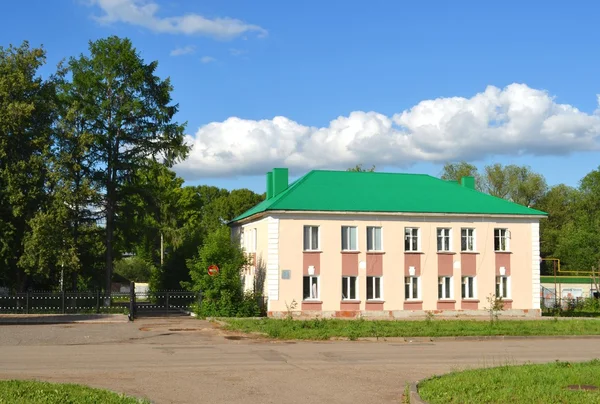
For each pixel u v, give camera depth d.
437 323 33.78
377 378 15.73
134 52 47.03
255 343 25.22
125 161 46.53
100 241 47.53
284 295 38.81
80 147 42.12
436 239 41.88
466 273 42.09
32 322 33.25
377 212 40.59
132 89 46.75
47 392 12.38
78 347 23.03
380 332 28.33
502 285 42.88
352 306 39.81
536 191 81.88
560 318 40.19
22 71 41.19
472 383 13.53
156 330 30.06
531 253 43.41
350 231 40.59
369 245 40.72
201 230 57.66
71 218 42.91
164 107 47.72
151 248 54.75
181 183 79.56
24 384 13.27
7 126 38.31
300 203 39.88
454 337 27.86
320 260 39.62
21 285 42.47
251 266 44.03
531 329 31.09
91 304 40.09
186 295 43.03
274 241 39.06
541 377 14.26
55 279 46.53
